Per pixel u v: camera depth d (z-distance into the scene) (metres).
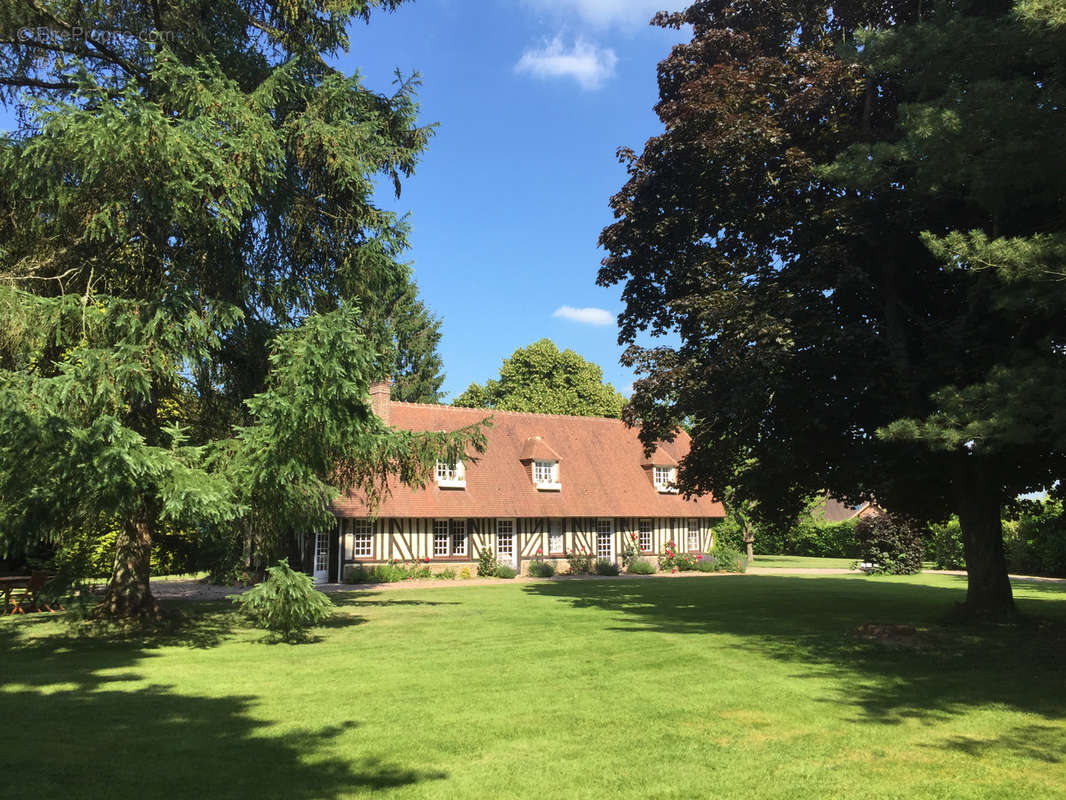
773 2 16.22
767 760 5.95
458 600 19.69
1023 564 31.75
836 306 14.81
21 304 10.81
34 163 11.08
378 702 7.89
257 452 11.30
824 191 14.11
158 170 10.99
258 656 10.82
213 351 14.00
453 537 29.70
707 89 15.15
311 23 14.80
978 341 11.95
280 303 14.52
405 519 28.67
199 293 12.70
